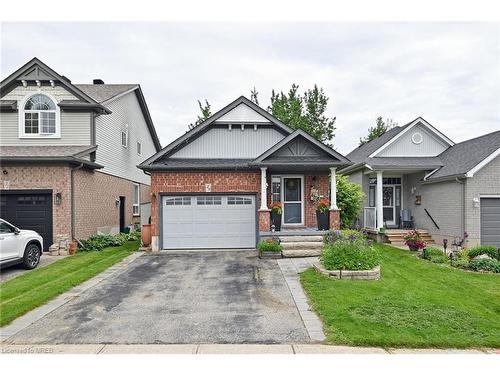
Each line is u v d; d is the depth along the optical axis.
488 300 7.20
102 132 16.41
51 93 15.00
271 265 10.56
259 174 13.95
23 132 14.87
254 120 14.62
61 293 7.88
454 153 16.06
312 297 7.20
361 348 5.06
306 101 29.86
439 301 6.89
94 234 15.41
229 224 13.86
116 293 7.88
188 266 10.57
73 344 5.28
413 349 5.05
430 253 11.68
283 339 5.37
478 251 10.96
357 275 8.67
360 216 18.00
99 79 21.36
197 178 13.78
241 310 6.66
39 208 13.14
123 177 19.28
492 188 13.59
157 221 13.58
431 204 15.78
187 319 6.22
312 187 14.53
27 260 10.15
